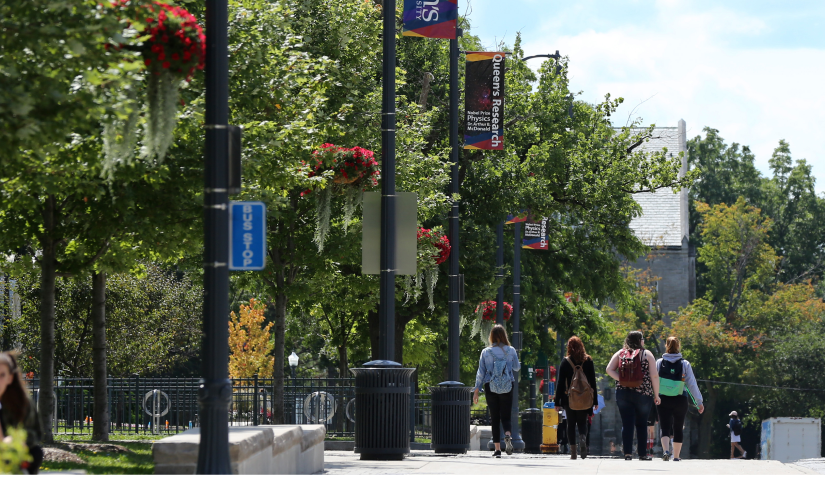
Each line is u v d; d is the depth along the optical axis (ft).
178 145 128.16
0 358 67.72
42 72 75.36
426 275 212.43
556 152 286.66
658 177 299.17
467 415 162.61
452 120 199.62
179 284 336.70
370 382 127.44
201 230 132.16
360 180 166.91
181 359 422.00
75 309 299.17
